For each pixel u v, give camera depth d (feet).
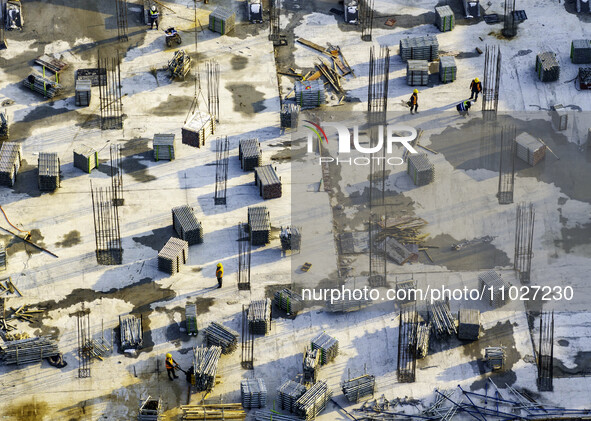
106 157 413.59
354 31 469.57
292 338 357.61
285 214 395.75
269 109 434.71
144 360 349.61
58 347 351.87
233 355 351.87
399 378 346.54
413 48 450.71
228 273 375.25
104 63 450.71
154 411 331.16
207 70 449.48
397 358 351.05
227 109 433.48
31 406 337.11
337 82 445.37
